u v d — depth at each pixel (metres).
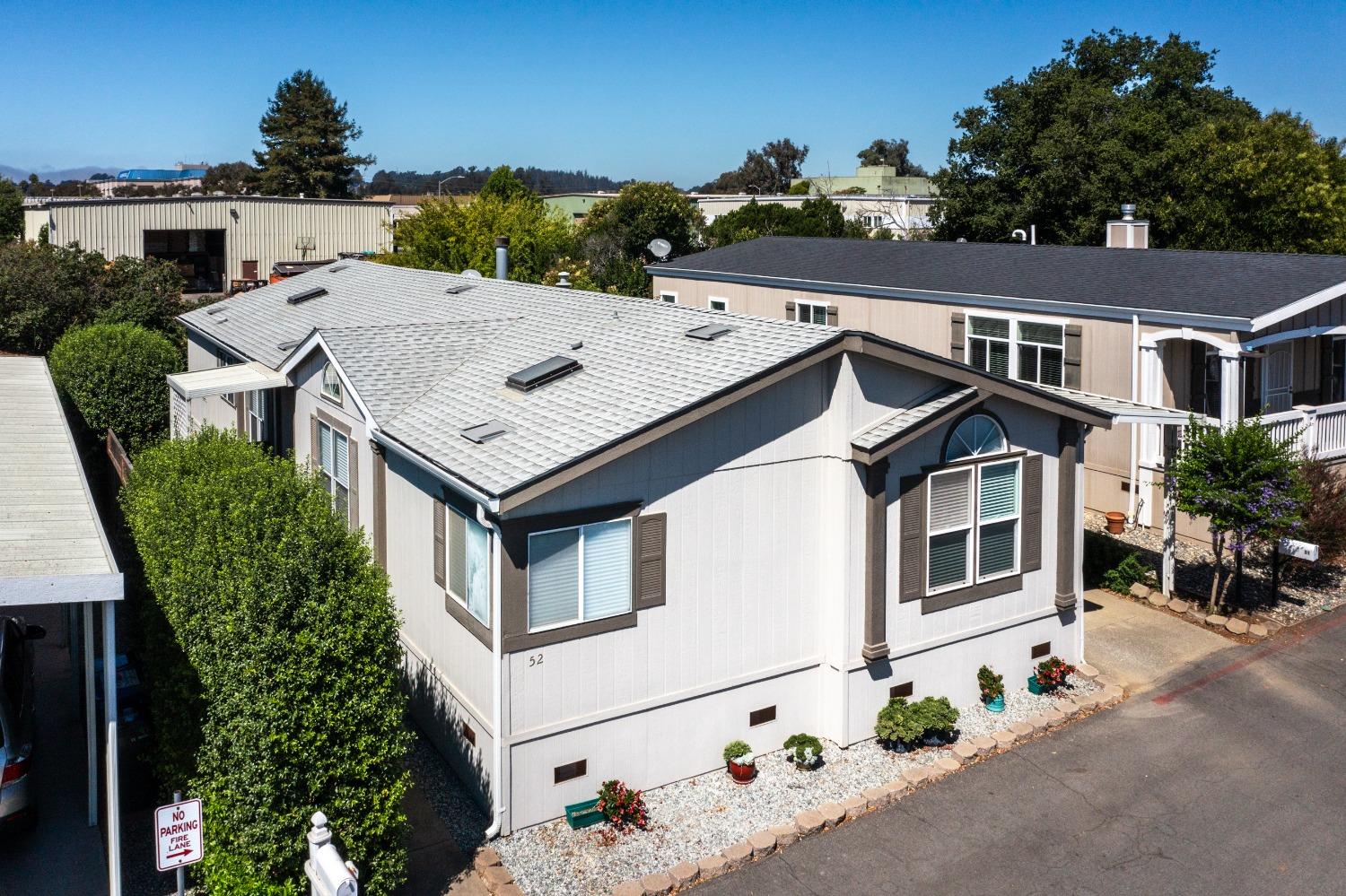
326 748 9.46
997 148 41.88
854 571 12.67
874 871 10.65
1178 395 20.41
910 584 13.11
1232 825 11.27
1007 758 12.75
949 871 10.62
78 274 32.94
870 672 13.02
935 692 13.65
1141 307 19.59
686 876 10.41
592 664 11.48
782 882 10.50
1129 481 20.78
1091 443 21.50
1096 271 22.61
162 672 10.39
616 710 11.68
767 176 116.62
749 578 12.38
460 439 12.27
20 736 10.84
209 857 9.64
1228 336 18.34
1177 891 10.25
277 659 9.25
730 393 11.68
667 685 11.99
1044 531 14.41
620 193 56.91
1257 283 19.42
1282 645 15.74
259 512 10.70
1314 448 19.88
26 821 10.62
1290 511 15.79
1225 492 15.77
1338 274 18.92
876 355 12.27
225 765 9.48
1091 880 10.44
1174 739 13.09
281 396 18.45
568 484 11.02
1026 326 22.09
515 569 10.89
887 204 68.81
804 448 12.53
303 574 9.53
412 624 13.43
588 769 11.62
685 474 11.74
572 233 54.12
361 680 9.64
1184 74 42.16
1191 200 34.94
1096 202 37.28
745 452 12.12
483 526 11.14
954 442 13.31
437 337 16.44
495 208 40.06
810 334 12.66
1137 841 11.03
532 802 11.34
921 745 13.01
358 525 14.96
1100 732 13.33
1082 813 11.55
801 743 12.48
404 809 11.59
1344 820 11.31
